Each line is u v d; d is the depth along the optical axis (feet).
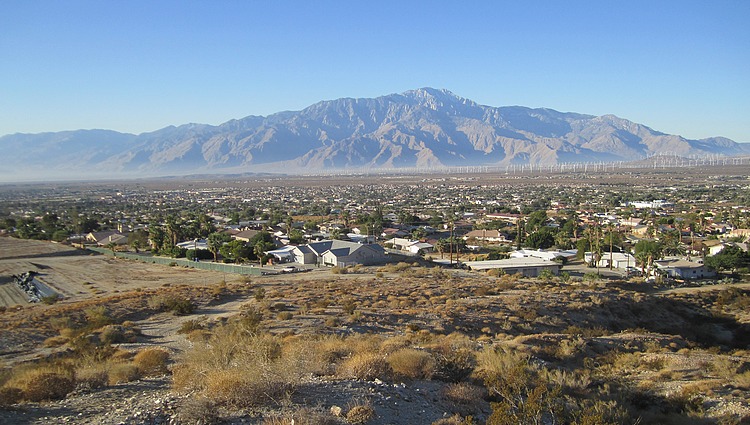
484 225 407.85
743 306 161.99
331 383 46.09
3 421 36.40
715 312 154.81
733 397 57.36
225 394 38.70
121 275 235.81
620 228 377.09
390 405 42.65
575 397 56.44
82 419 36.88
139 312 131.64
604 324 127.13
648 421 51.49
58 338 101.71
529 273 234.58
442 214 511.40
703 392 59.77
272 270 240.53
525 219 426.92
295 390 42.75
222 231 371.76
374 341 75.20
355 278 203.72
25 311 143.13
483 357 65.67
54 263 274.36
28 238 385.91
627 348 92.58
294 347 58.49
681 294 178.91
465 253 299.79
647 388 63.67
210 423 35.06
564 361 79.77
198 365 48.11
